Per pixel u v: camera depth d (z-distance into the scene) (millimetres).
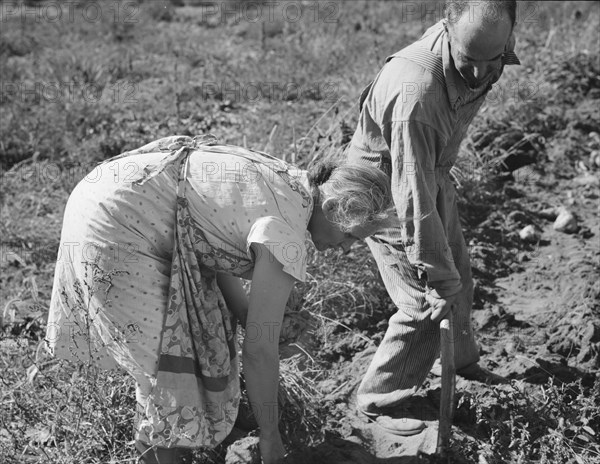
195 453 3398
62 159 6141
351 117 5773
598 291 4512
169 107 6812
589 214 5520
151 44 8438
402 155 3084
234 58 8047
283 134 5980
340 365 4109
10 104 6848
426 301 3396
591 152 6184
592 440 3521
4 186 5785
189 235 2891
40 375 3621
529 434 3355
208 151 2973
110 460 3160
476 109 3303
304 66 7617
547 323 4391
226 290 3322
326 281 4457
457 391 3697
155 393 2990
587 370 3988
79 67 7723
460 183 5535
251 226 2842
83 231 2943
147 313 2949
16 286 4699
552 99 6711
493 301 4676
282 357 4023
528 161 6059
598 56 7203
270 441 3041
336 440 3516
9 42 8492
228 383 3117
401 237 3252
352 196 2855
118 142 6195
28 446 3230
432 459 3352
